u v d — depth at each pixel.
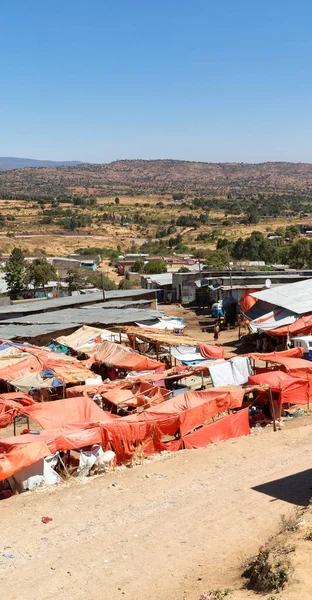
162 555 12.84
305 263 92.94
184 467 18.75
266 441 21.00
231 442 21.09
